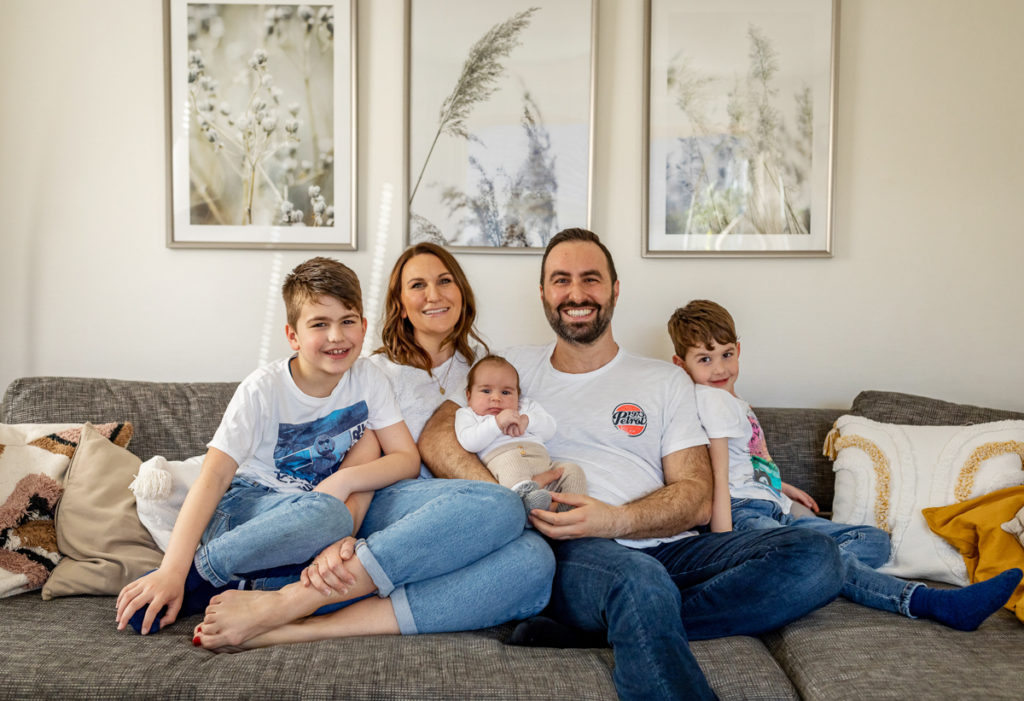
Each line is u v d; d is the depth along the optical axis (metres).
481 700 1.31
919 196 2.51
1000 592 1.54
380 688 1.31
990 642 1.50
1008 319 2.51
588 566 1.60
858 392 2.53
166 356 2.51
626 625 1.41
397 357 2.10
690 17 2.49
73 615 1.57
